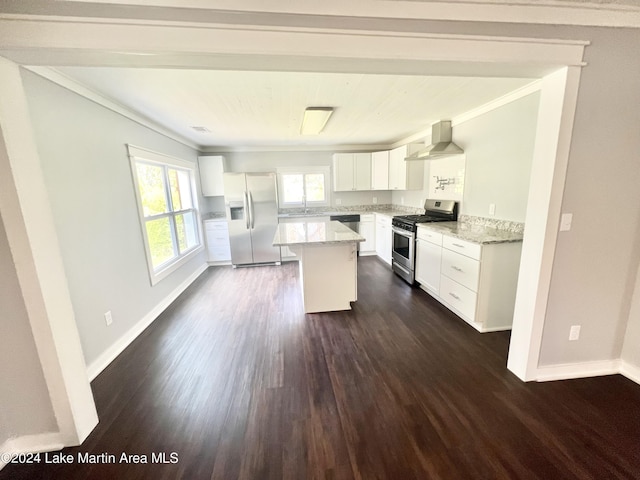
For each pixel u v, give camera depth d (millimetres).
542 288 1724
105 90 2277
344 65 1404
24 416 1447
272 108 2932
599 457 1343
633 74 1509
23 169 1255
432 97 2705
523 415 1600
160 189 3764
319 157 5723
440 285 3090
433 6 1312
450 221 3650
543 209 1634
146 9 1177
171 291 3572
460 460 1341
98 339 2170
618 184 1632
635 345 1848
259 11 1219
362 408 1681
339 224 3791
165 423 1615
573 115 1502
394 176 4938
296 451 1412
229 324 2852
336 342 2447
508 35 1382
